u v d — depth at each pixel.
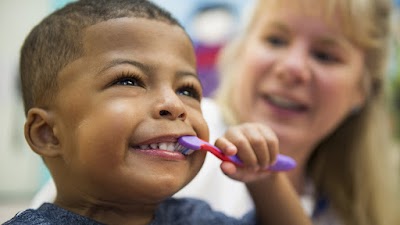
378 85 1.13
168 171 0.55
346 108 1.04
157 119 0.55
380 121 1.16
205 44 1.68
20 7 1.84
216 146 0.62
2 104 1.82
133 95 0.56
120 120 0.54
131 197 0.56
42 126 0.59
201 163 0.61
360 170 1.12
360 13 0.99
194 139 0.58
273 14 1.01
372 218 1.12
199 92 0.63
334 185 1.12
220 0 1.72
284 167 0.69
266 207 0.77
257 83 1.02
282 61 0.99
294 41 1.00
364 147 1.13
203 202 0.77
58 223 0.58
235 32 1.55
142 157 0.55
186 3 1.73
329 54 1.00
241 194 0.98
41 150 0.59
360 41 1.01
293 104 0.99
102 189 0.56
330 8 0.97
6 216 1.60
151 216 0.65
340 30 0.98
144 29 0.59
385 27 1.09
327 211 1.11
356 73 1.03
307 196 1.11
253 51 1.03
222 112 1.10
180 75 0.60
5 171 1.86
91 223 0.59
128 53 0.57
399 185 1.26
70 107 0.56
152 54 0.58
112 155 0.54
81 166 0.56
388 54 1.13
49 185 0.90
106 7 0.61
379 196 1.12
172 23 0.63
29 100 0.62
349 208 1.12
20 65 0.65
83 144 0.55
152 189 0.55
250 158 0.65
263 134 0.67
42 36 0.62
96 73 0.56
